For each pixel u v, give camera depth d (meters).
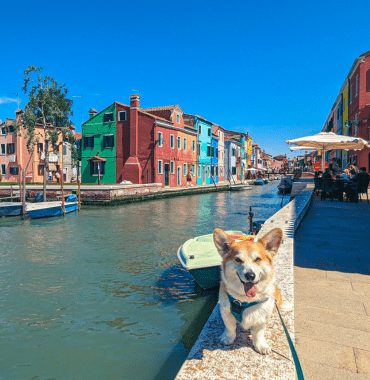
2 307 6.54
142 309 6.38
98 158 36.84
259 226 9.12
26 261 9.92
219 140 56.34
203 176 49.44
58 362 4.65
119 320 5.92
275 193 41.81
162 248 11.56
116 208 24.97
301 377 1.95
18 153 42.22
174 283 7.82
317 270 5.40
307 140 14.05
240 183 54.28
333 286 4.72
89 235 14.25
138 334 5.39
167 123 38.25
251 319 2.55
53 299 6.93
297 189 19.83
